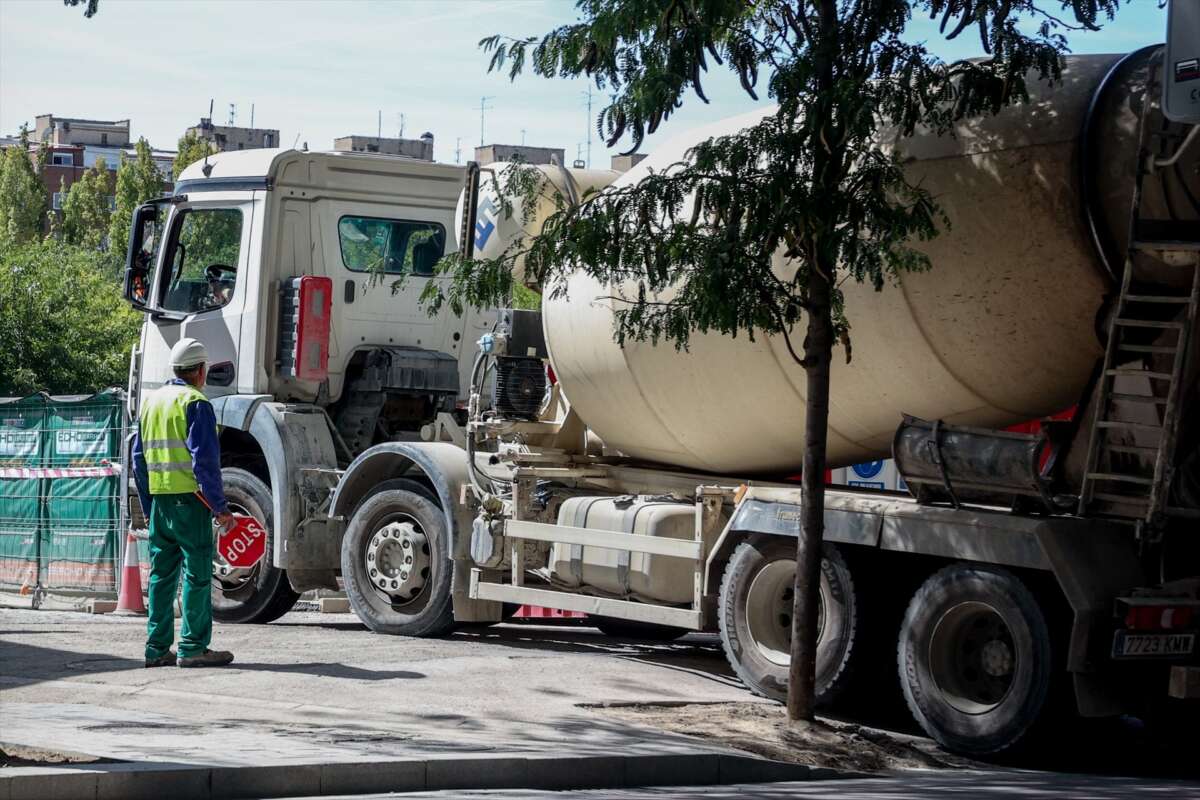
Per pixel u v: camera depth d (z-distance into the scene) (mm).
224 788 6707
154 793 6539
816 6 9305
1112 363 9242
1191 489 9195
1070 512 9492
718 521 11227
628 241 9258
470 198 13141
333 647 11859
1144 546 9133
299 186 14211
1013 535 9219
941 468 9633
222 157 14570
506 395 13023
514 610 13422
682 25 9445
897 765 8945
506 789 7371
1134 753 9922
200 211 14570
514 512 12469
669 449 12086
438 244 14844
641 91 9312
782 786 7902
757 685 10500
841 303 9383
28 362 43719
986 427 10836
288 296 13984
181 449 10469
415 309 14664
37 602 18016
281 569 14125
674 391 11539
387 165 14570
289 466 13758
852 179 9031
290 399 14289
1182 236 9180
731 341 11016
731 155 8938
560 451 12945
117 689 9219
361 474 13594
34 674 9961
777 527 10477
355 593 13414
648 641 14273
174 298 14742
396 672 10422
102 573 17578
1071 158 9703
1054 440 9727
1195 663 9156
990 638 9562
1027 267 9891
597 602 11852
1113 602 8953
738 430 11477
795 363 10781
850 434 11133
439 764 7258
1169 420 8859
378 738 7883
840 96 8719
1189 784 8430
